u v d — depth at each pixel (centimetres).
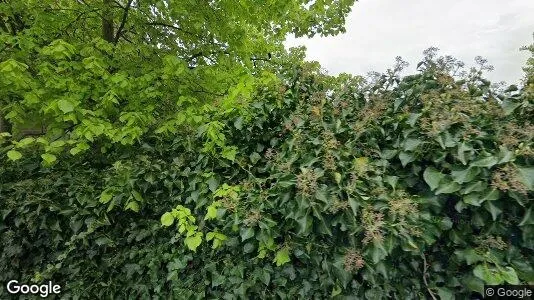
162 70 402
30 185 333
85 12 462
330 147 229
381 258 205
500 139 203
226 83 452
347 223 220
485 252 210
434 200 217
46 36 416
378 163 232
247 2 482
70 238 333
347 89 273
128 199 296
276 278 264
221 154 281
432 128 212
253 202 248
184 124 351
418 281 227
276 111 280
